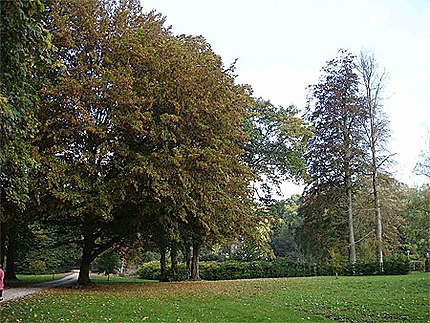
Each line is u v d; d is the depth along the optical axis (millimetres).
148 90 15680
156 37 18141
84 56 16625
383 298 12836
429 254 31609
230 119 18469
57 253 40500
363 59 31125
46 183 14641
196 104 16266
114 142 15844
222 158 17078
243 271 32219
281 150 28688
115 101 15461
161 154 15320
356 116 30547
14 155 9734
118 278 34750
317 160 31688
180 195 15922
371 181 31203
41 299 12750
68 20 16109
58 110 15281
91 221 18359
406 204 33250
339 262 23719
